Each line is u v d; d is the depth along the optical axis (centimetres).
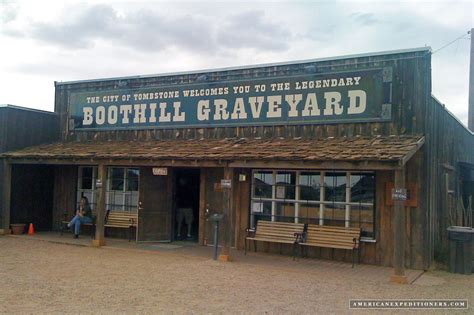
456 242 1131
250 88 1430
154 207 1490
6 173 1611
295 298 835
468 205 1714
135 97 1644
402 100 1215
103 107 1711
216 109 1485
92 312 718
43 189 1744
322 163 1070
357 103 1270
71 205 1722
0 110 1662
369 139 1200
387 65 1238
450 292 912
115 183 1620
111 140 1683
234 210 1395
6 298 791
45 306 745
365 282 985
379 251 1186
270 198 1338
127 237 1574
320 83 1323
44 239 1520
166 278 977
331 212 1250
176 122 1558
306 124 1336
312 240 1230
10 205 1647
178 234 1566
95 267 1084
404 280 984
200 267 1106
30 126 1733
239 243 1382
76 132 1766
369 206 1206
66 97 1798
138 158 1332
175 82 1570
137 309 739
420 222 1156
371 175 1208
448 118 1464
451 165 1511
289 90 1369
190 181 1616
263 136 1401
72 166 1731
